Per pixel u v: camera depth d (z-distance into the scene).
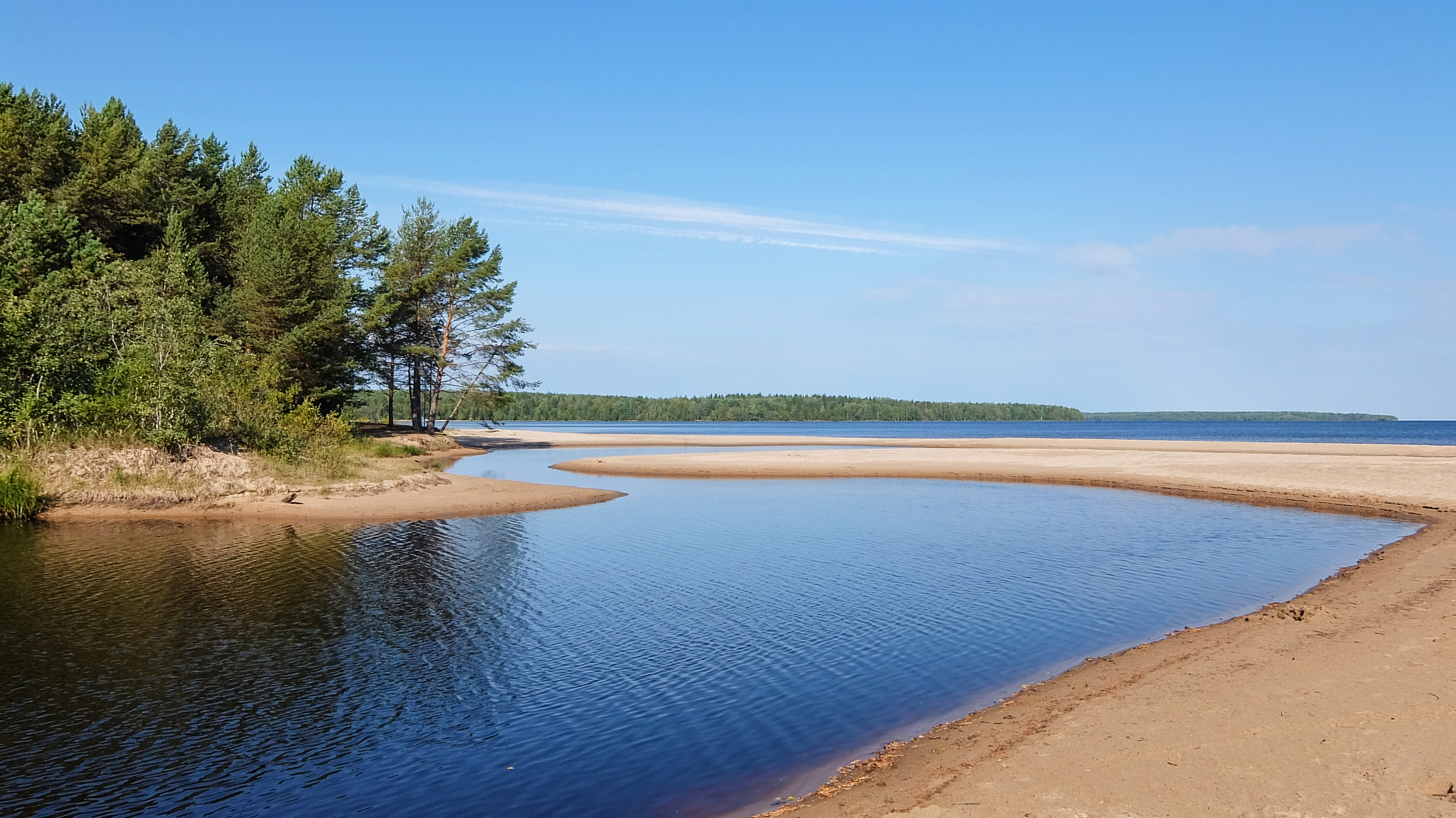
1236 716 8.42
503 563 18.19
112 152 42.03
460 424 166.75
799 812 6.96
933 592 15.62
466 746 8.79
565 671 11.15
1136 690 9.64
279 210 48.53
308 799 7.62
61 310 27.88
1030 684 10.45
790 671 11.14
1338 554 19.67
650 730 9.18
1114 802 6.57
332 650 11.93
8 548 19.22
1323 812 6.21
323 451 32.09
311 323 44.91
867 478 41.25
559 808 7.41
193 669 11.03
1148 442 88.62
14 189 38.22
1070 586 16.12
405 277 61.78
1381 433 174.50
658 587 16.03
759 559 18.92
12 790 7.74
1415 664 9.93
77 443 25.58
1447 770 6.83
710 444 80.81
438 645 12.22
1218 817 6.21
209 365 29.50
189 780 7.99
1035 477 40.09
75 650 11.74
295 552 19.02
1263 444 77.88
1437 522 24.69
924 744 8.45
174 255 36.94
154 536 21.05
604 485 36.97
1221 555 19.53
